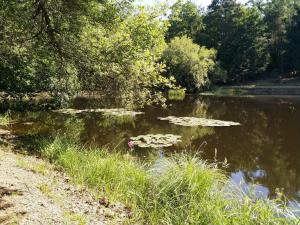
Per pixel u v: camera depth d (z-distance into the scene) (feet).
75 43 37.04
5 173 22.48
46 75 47.16
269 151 45.68
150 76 38.91
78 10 34.63
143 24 37.09
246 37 181.78
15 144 36.63
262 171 37.45
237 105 101.96
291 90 145.79
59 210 17.89
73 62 37.99
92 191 23.13
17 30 35.91
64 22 35.63
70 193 21.77
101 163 26.66
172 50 136.05
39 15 35.76
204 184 21.44
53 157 31.32
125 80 38.37
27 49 39.01
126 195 22.75
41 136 42.63
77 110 70.49
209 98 124.06
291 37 180.96
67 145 33.45
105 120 63.21
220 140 50.72
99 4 35.45
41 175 24.48
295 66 177.68
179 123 63.05
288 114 82.07
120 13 37.27
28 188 20.30
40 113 64.95
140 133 53.16
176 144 46.68
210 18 195.62
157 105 93.71
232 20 185.88
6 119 55.06
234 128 60.39
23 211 16.76
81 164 27.96
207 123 63.82
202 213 18.84
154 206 20.71
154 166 28.81
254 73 179.63
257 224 17.20
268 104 105.50
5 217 15.88
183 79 140.36
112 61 37.35
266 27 190.19
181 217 18.94
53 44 36.81
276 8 196.24
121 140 47.24
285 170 37.86
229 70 176.14
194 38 192.03
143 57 38.01
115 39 37.17
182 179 21.72
